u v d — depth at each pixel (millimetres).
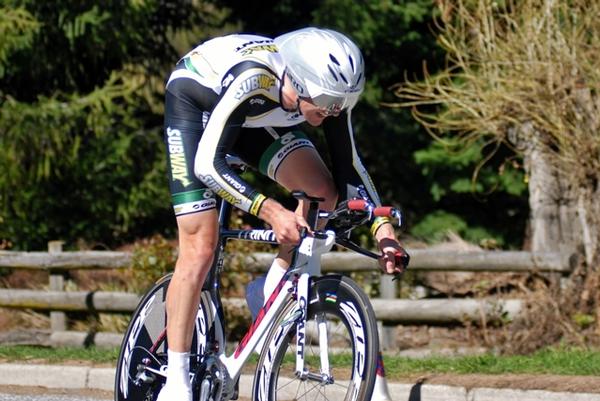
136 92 29891
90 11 28203
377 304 19266
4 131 27891
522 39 19453
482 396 14289
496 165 28703
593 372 14938
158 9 30781
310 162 11547
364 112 30219
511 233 30250
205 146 10406
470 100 20453
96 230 29516
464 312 18953
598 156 19031
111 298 20766
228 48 10891
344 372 13602
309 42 10180
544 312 18656
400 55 29891
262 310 11039
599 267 18562
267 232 10930
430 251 19172
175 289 10852
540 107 19219
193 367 11250
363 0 28812
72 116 28203
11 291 21656
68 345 20922
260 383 10977
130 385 11977
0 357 17859
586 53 19016
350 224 10711
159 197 28953
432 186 29375
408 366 15883
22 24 27703
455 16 22719
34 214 28984
